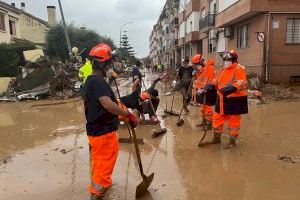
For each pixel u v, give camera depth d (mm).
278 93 15391
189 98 11758
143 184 4844
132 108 9648
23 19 40781
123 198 4844
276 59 18281
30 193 5129
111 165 4340
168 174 5730
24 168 6324
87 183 5449
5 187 5395
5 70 24672
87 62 10703
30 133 9586
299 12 17969
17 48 25688
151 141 7977
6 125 11047
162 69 50062
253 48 19516
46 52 37281
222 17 22797
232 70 6898
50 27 38438
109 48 4426
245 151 6906
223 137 8117
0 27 29312
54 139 8680
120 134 8711
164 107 13789
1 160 6922
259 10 17797
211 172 5770
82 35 38375
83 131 9531
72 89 20062
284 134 8273
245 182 5301
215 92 8711
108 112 4242
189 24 39938
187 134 8570
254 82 16172
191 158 6555
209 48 30453
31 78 19500
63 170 6121
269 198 4730
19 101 18547
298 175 5535
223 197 4793
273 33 18141
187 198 4785
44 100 18516
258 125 9375
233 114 7012
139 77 10102
